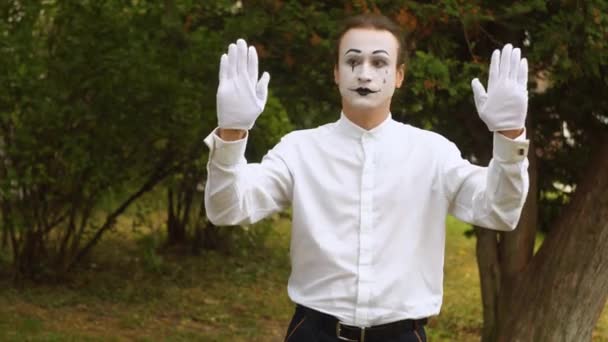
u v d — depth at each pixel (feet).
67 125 25.93
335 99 17.67
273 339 25.49
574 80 18.79
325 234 9.39
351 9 16.01
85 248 28.84
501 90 8.46
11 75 25.05
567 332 18.89
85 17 25.44
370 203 9.34
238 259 35.27
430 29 16.62
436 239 9.55
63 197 27.55
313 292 9.46
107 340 23.39
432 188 9.52
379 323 9.29
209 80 22.66
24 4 25.70
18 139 25.58
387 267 9.30
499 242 21.29
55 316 25.36
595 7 15.72
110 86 25.25
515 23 17.07
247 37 16.79
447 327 27.35
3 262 29.27
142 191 28.30
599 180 18.67
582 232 18.78
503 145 8.45
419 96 17.02
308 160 9.58
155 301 28.27
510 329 19.62
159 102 25.39
